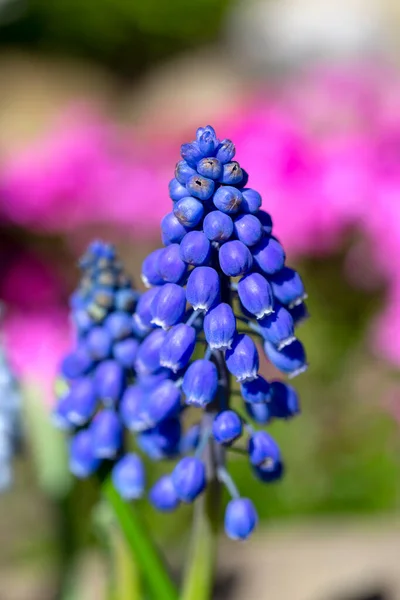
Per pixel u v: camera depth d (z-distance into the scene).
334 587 0.29
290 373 0.22
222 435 0.21
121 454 0.24
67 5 1.33
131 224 0.43
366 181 0.39
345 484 0.41
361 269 0.40
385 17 1.09
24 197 0.42
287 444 0.41
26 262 0.42
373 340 0.40
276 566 0.31
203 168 0.20
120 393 0.23
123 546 0.25
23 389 0.27
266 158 0.40
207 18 1.36
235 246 0.21
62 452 0.28
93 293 0.24
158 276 0.22
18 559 0.40
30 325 0.40
